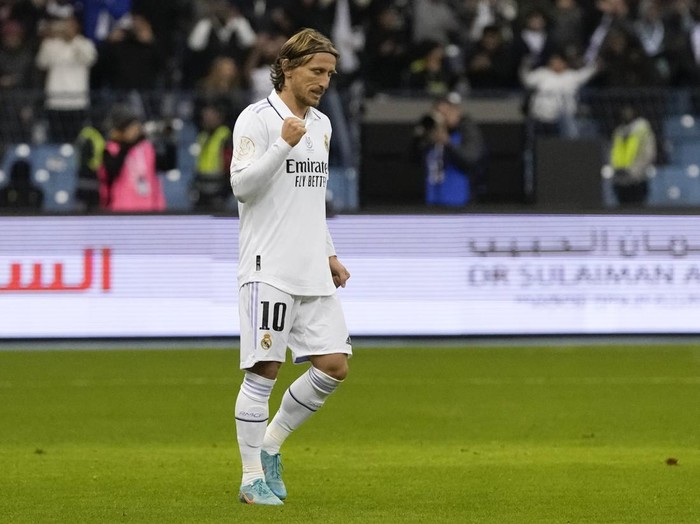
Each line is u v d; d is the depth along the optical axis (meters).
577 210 49.94
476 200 52.50
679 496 23.59
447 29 61.94
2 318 49.19
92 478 25.58
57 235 49.31
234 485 24.73
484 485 24.73
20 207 54.84
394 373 42.75
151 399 37.59
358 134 53.81
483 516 21.67
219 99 55.12
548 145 51.78
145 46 60.56
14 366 44.78
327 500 23.11
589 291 50.03
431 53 58.72
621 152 56.06
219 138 54.53
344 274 23.11
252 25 64.25
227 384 40.53
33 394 38.62
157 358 46.59
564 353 47.53
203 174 54.53
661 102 56.53
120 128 54.00
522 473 26.12
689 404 36.31
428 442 30.44
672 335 50.09
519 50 60.47
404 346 49.47
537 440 30.69
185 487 24.52
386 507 22.44
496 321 49.94
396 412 35.09
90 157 54.12
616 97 56.34
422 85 58.72
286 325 22.06
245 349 22.11
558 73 60.47
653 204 56.62
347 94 55.56
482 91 56.06
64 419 34.12
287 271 21.95
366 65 60.12
